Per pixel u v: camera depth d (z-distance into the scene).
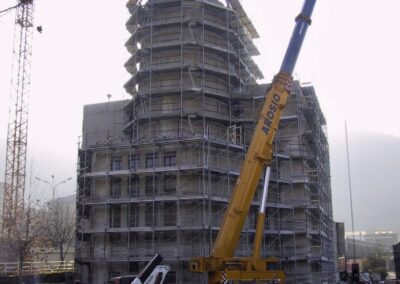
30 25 85.56
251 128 59.03
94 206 54.09
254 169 26.98
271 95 28.25
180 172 51.22
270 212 55.59
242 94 58.50
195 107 56.06
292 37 29.62
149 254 50.78
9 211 65.75
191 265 25.75
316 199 63.47
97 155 55.88
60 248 73.00
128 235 51.19
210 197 48.91
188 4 57.53
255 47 68.88
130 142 54.09
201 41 56.47
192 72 56.38
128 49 62.34
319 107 77.12
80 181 57.12
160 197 50.41
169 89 55.69
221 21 59.78
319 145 72.12
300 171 59.00
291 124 59.81
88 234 54.16
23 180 78.94
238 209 26.39
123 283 36.25
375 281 58.50
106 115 66.44
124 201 51.88
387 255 151.12
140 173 52.19
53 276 53.84
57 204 79.25
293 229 56.91
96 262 52.72
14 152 81.12
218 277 25.34
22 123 83.12
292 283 55.81
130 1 59.78
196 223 50.00
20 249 45.03
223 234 26.09
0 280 46.41
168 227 49.41
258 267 26.20
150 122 55.53
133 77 58.56
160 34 58.12
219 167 52.94
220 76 58.22
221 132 57.91
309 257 56.59
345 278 36.25
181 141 51.66
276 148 57.53
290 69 28.94
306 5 30.20
